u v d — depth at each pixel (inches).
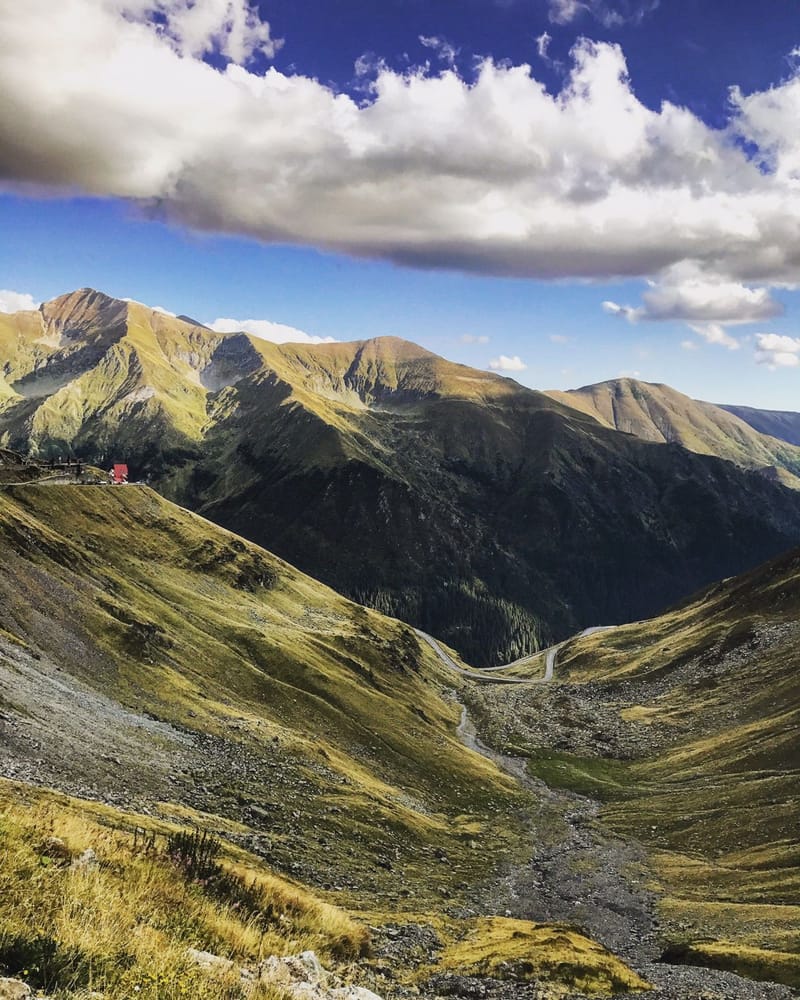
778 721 6963.6
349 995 722.2
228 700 5334.6
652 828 5310.0
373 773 5541.3
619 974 1993.1
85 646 4645.7
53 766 2566.4
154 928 689.6
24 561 5137.8
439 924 2497.5
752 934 3112.7
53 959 482.3
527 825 5472.4
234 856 2448.3
